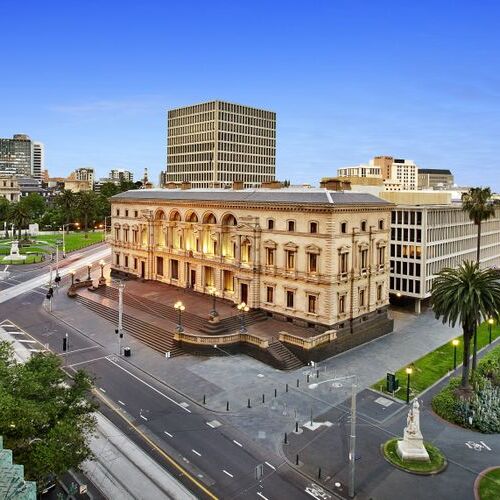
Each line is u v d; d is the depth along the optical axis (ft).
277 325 228.43
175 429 145.79
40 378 110.32
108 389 172.14
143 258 322.75
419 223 278.87
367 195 245.04
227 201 254.88
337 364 199.82
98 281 313.12
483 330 248.93
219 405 161.17
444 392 167.02
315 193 226.17
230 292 261.24
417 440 131.03
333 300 215.51
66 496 112.78
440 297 167.12
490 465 129.39
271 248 236.63
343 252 218.79
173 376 184.03
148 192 331.57
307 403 163.84
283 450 135.64
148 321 237.86
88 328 241.35
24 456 94.73
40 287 330.75
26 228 599.98
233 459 130.93
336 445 138.51
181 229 291.99
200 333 217.56
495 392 164.04
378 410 159.74
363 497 116.16
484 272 169.17
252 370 191.11
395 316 279.49
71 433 98.43
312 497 116.16
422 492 117.80
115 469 125.08
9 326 247.29
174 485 119.24
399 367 197.26
